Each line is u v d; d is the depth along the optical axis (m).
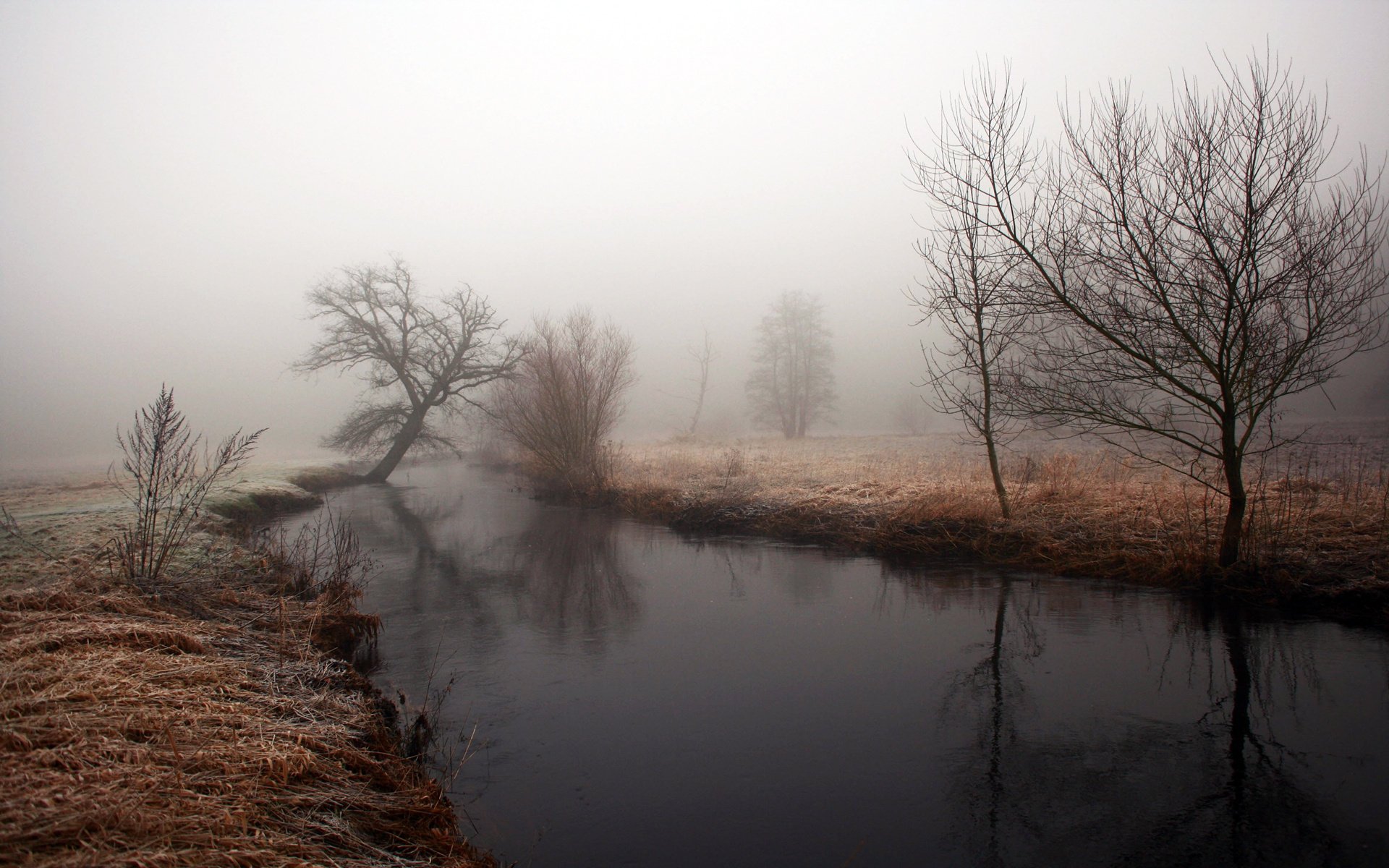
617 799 4.43
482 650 7.36
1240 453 8.06
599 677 6.54
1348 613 7.21
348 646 7.46
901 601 8.75
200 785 3.29
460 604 9.23
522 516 18.03
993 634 7.36
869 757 4.89
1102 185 8.39
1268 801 4.15
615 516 17.41
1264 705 5.39
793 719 5.54
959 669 6.45
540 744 5.19
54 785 2.86
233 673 5.08
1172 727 5.12
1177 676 6.00
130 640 5.20
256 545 11.39
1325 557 7.94
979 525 11.41
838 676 6.40
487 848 3.88
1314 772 4.43
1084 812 4.13
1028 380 10.19
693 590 9.73
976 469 15.82
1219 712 5.30
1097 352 9.09
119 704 3.87
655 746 5.13
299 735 4.21
